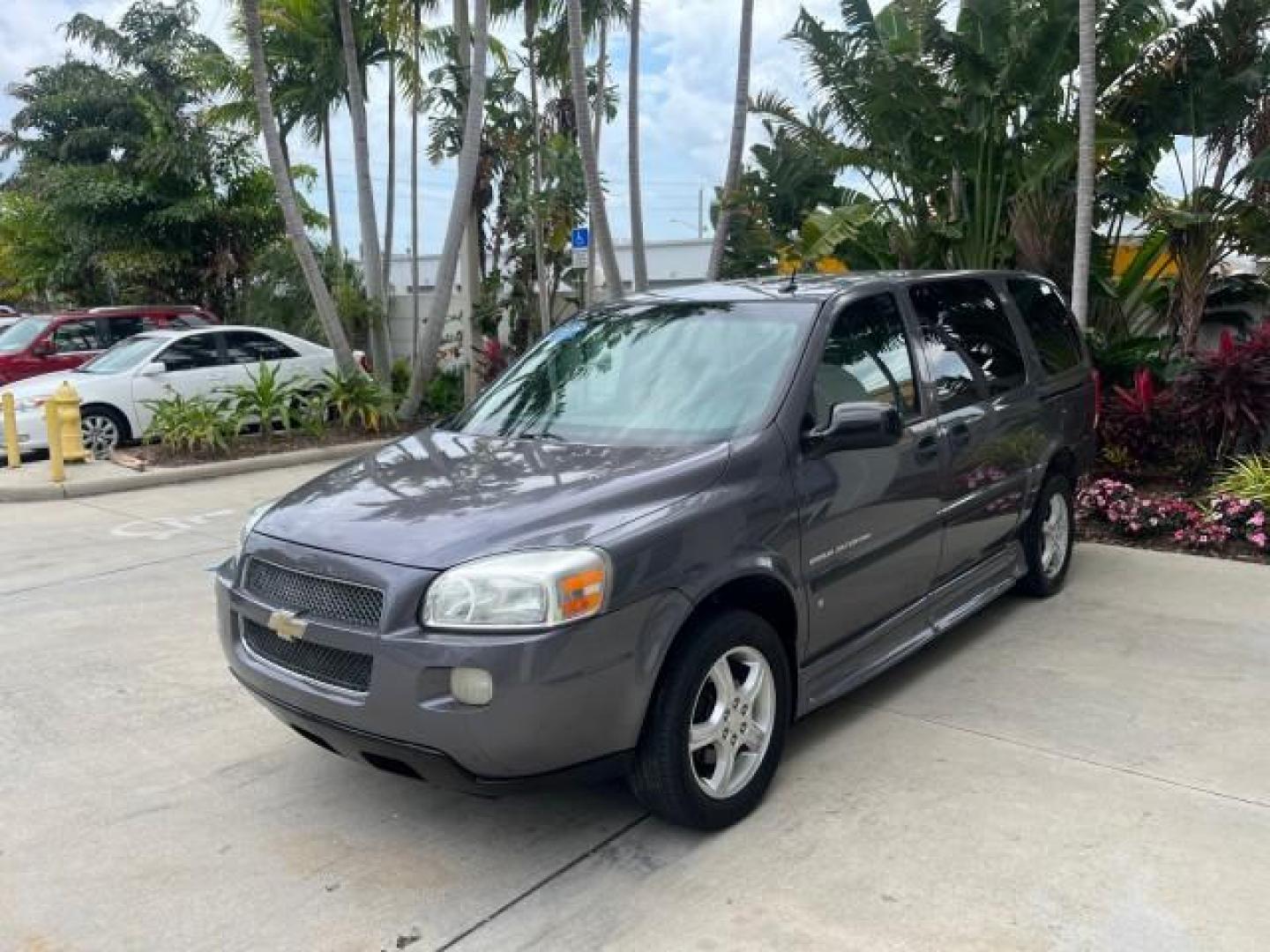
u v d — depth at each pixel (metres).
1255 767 4.04
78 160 22.97
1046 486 5.93
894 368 4.66
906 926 3.09
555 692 3.13
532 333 16.42
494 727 3.11
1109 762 4.11
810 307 4.46
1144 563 6.95
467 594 3.17
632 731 3.35
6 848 3.71
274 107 17.12
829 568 4.06
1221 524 7.23
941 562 4.87
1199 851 3.46
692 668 3.45
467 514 3.51
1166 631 5.59
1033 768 4.06
